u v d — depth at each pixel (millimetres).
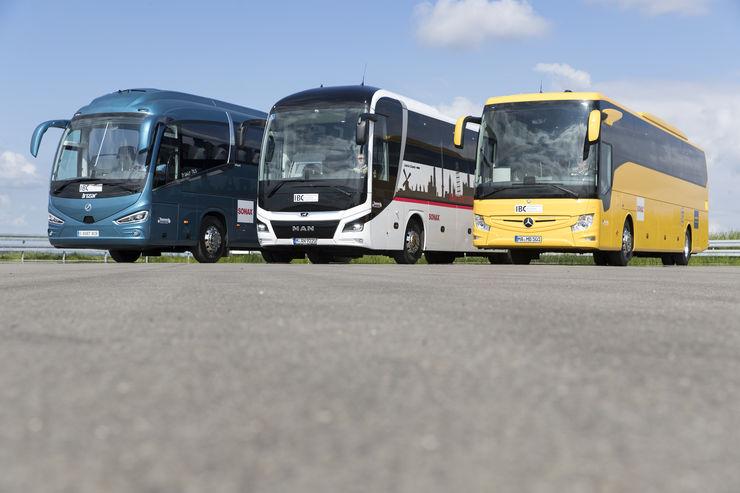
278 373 3365
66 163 21062
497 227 19328
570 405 2793
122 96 21406
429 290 8312
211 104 23000
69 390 2998
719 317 5992
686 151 26906
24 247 27203
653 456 2178
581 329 4988
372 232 19562
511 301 6992
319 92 20281
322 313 5750
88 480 1897
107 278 10562
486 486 1883
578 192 18781
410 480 1921
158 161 20625
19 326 5035
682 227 26188
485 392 2990
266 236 20125
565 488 1878
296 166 19906
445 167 22812
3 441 2270
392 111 20438
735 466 2104
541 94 19484
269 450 2178
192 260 30281
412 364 3590
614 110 20234
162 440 2283
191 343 4258
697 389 3154
